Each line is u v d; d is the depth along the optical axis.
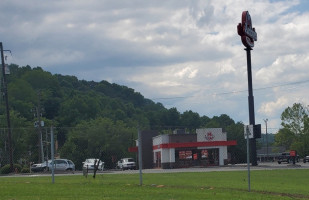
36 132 87.50
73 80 182.12
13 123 86.81
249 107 54.94
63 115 121.19
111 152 86.19
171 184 23.86
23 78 140.50
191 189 20.41
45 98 127.81
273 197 17.50
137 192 18.28
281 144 87.06
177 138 65.19
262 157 101.25
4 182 25.39
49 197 16.23
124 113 133.12
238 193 18.77
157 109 176.12
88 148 84.25
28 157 89.00
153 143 70.62
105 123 88.12
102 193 17.78
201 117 150.38
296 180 29.16
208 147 64.75
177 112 146.75
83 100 124.88
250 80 55.09
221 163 64.69
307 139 80.44
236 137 86.56
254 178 30.84
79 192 18.16
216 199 16.22
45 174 42.97
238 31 53.78
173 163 63.62
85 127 85.88
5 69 54.88
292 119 81.75
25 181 26.84
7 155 83.88
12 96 122.38
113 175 35.47
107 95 180.12
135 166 66.56
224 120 144.38
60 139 116.81
